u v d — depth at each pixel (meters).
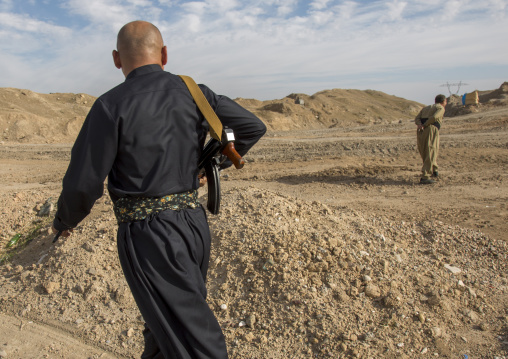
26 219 6.21
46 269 4.10
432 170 8.12
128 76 2.09
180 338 1.93
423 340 2.97
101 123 1.85
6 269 4.50
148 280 1.92
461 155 10.97
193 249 2.03
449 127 19.80
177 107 2.00
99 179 1.86
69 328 3.40
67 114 36.94
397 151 12.63
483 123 19.67
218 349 1.99
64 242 4.43
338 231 4.15
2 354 3.12
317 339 2.98
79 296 3.71
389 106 88.50
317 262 3.55
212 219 4.34
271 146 16.81
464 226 5.13
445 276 3.66
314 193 7.70
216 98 2.17
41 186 9.87
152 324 1.94
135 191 1.93
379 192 7.55
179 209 2.03
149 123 1.91
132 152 1.90
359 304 3.25
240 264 3.67
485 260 4.11
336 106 72.75
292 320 3.14
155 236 1.92
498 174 8.44
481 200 6.51
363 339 2.96
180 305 1.93
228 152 2.13
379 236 4.14
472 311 3.28
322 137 21.02
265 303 3.32
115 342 3.21
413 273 3.61
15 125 27.69
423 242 4.46
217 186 2.26
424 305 3.27
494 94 39.12
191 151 2.05
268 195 4.68
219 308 3.39
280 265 3.52
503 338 3.00
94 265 3.96
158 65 2.14
